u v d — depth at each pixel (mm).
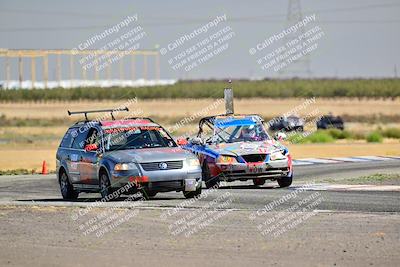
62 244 39031
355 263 33469
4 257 36219
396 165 88875
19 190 70000
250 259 34688
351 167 87750
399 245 36594
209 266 33531
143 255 35969
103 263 34531
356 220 43438
